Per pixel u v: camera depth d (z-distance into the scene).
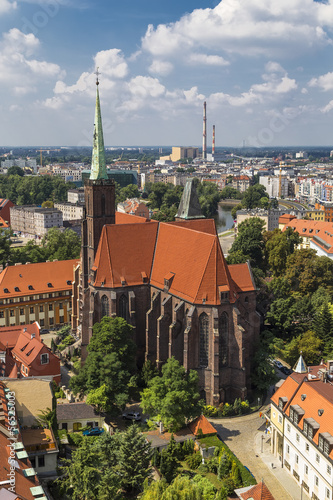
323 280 161.88
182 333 113.06
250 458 89.12
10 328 122.06
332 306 134.12
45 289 152.25
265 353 114.88
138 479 73.50
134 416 102.38
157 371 115.19
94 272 123.19
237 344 108.06
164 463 80.81
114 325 110.25
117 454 75.25
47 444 77.56
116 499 68.00
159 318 115.44
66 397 108.12
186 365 106.88
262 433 97.62
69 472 69.12
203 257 110.94
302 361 96.12
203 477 81.38
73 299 145.38
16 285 149.25
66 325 156.12
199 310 107.56
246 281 120.69
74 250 197.38
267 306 147.12
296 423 82.12
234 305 109.06
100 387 99.69
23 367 109.12
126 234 125.69
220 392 108.19
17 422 74.62
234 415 104.69
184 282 113.38
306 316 138.00
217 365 105.94
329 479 73.06
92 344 109.56
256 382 112.81
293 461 83.50
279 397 88.62
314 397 82.44
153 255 127.31
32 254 196.38
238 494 73.38
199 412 95.75
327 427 76.38
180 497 61.62
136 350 117.12
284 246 185.88
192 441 88.00
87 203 133.25
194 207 153.00
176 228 122.75
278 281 152.75
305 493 79.69
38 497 56.06
